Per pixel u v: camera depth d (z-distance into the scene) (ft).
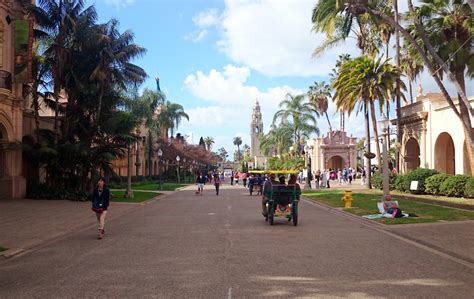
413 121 125.08
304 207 82.94
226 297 22.77
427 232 45.70
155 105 186.09
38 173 105.60
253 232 47.83
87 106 104.53
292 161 217.36
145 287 24.88
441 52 87.66
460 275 27.71
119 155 102.89
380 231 48.60
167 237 44.52
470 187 80.89
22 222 56.95
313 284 25.38
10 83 91.15
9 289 24.97
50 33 99.86
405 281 26.13
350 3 70.49
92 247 39.27
